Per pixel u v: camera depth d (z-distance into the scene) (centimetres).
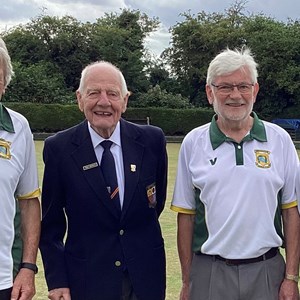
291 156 387
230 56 380
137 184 387
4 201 338
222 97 378
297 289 382
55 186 391
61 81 4588
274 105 4422
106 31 4781
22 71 4250
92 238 384
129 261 384
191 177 392
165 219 955
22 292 352
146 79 4812
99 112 379
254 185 370
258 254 371
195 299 390
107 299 382
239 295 374
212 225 377
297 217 385
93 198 381
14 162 348
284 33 4319
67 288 389
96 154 389
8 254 342
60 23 4719
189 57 4731
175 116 3916
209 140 389
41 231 399
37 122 3744
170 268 674
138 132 405
